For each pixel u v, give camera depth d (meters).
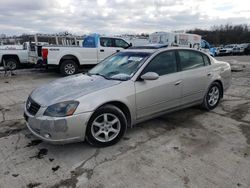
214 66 5.31
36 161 3.33
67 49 10.63
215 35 63.91
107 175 3.01
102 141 3.65
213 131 4.27
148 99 4.04
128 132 4.22
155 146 3.72
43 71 12.91
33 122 3.44
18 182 2.88
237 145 3.75
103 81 3.92
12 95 7.14
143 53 4.42
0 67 12.98
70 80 4.24
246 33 64.56
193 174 3.01
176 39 19.41
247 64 14.99
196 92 4.89
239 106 5.71
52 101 3.41
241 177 2.95
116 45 11.90
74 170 3.12
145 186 2.79
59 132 3.28
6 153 3.54
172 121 4.73
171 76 4.38
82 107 3.36
